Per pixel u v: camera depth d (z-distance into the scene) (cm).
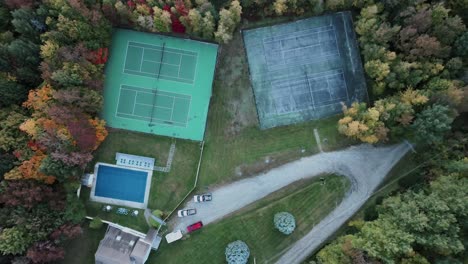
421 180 5672
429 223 4912
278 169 5956
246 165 5969
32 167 5200
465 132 5681
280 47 6072
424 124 5194
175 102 6075
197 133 6022
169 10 5622
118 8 5462
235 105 6050
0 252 5147
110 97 6069
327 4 5681
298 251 5784
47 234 5203
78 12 5306
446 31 5212
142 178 5991
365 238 5088
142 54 6106
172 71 6091
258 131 6012
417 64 5338
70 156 5250
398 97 5447
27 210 5200
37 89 5341
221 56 6069
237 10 5509
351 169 5925
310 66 6053
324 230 5822
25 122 5181
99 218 5766
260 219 5853
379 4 5491
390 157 5912
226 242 5816
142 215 5919
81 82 5372
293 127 6006
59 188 5506
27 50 5312
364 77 5994
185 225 5872
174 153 6006
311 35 6059
